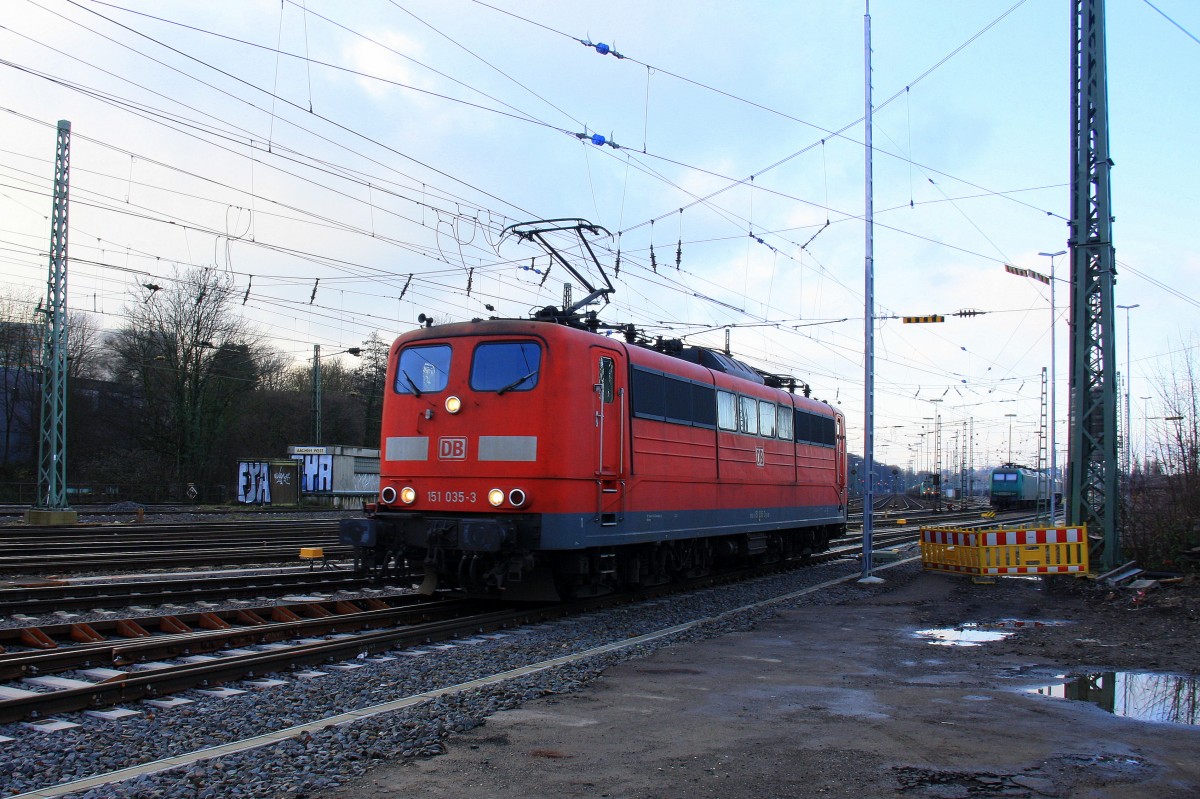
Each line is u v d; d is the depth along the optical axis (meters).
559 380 12.16
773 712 7.48
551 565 12.88
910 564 23.30
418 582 15.97
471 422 12.44
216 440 56.97
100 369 63.28
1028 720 7.25
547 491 11.93
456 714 7.16
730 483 17.27
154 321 53.97
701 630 12.02
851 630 12.23
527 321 12.57
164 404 55.78
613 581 14.43
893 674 9.17
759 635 11.75
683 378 15.48
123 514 39.94
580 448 12.32
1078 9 17.59
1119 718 7.32
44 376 34.41
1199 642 10.83
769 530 19.56
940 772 5.89
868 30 19.52
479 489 12.23
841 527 25.95
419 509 12.69
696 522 15.80
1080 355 17.59
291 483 49.53
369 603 13.03
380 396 70.25
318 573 16.09
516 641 10.90
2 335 57.19
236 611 11.52
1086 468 17.56
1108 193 17.36
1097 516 17.45
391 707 7.46
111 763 5.90
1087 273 17.58
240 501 50.03
